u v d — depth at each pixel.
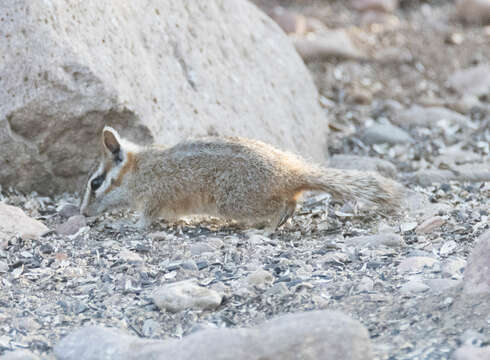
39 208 11.95
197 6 14.82
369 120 18.97
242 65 15.09
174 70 13.48
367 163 14.56
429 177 14.12
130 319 7.84
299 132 15.62
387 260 9.03
